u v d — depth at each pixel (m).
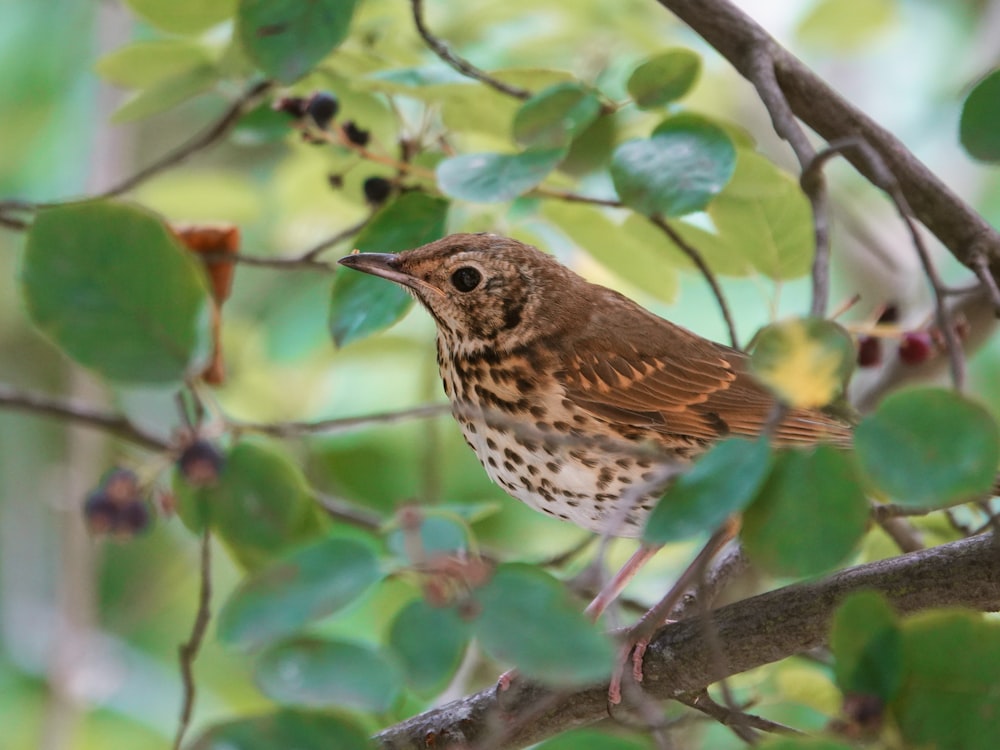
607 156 11.37
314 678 5.65
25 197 15.93
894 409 5.80
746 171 9.73
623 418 10.43
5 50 16.31
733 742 11.62
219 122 10.78
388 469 14.09
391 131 11.43
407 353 13.70
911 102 17.27
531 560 10.88
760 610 8.40
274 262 10.63
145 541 15.68
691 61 9.50
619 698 8.56
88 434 14.26
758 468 5.85
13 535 16.28
